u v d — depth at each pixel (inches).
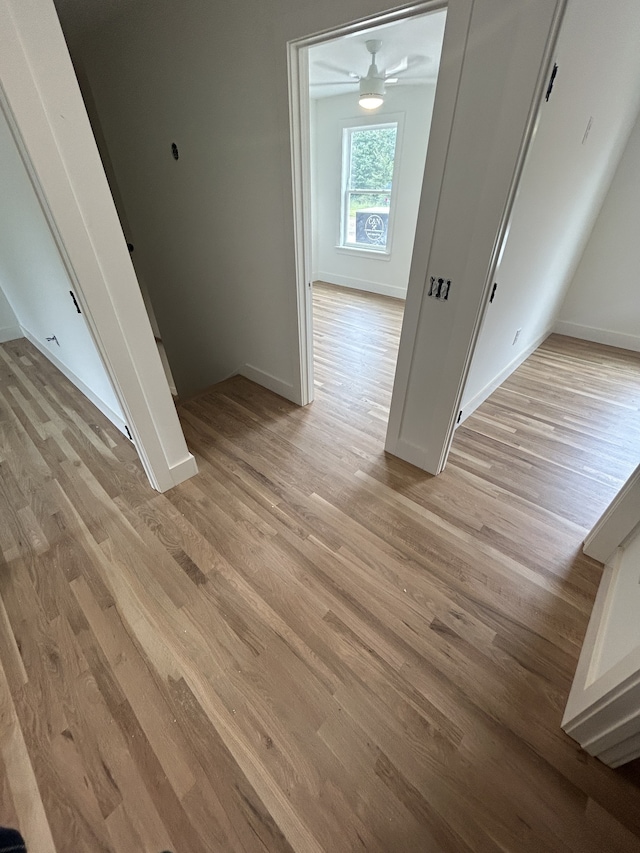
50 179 44.3
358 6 50.3
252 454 87.9
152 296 145.1
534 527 70.2
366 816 39.2
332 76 136.1
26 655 52.1
